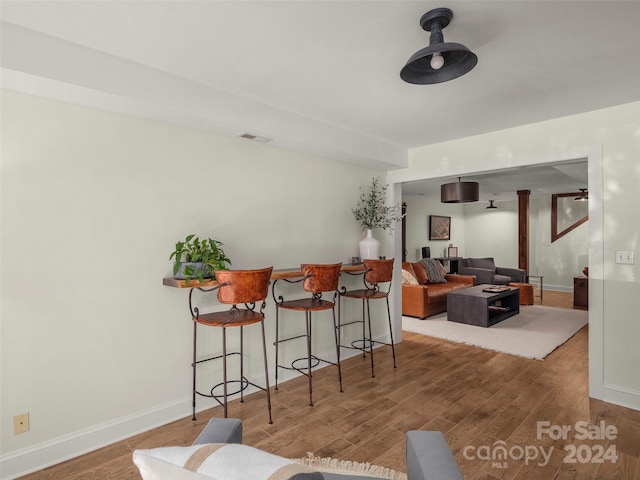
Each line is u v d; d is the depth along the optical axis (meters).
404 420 2.66
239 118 2.73
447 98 2.80
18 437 2.08
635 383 2.84
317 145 3.32
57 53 1.94
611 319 2.94
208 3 1.66
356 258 4.07
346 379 3.44
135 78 2.22
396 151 4.13
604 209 2.98
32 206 2.12
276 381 3.22
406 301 6.00
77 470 2.12
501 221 9.90
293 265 3.53
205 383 2.89
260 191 3.26
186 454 0.72
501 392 3.13
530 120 3.29
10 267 2.05
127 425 2.47
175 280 2.48
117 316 2.44
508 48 2.06
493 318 5.57
